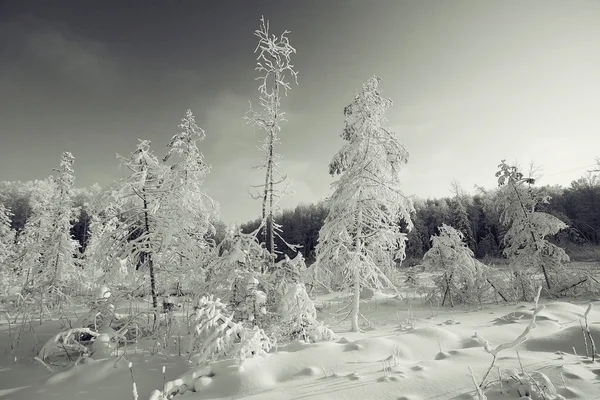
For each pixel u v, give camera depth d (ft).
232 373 17.51
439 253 46.52
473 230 149.69
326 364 18.21
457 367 16.30
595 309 32.17
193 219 34.91
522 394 12.86
